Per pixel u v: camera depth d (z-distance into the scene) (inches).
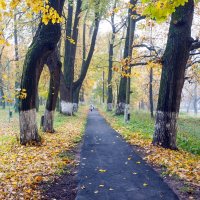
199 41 526.3
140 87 2367.1
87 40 2069.4
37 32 579.5
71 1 1173.1
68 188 310.2
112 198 279.9
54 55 710.5
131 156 463.5
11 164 395.2
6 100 475.8
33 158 432.5
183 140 700.7
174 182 323.3
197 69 943.0
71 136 689.0
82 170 380.2
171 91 535.5
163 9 232.7
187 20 526.3
